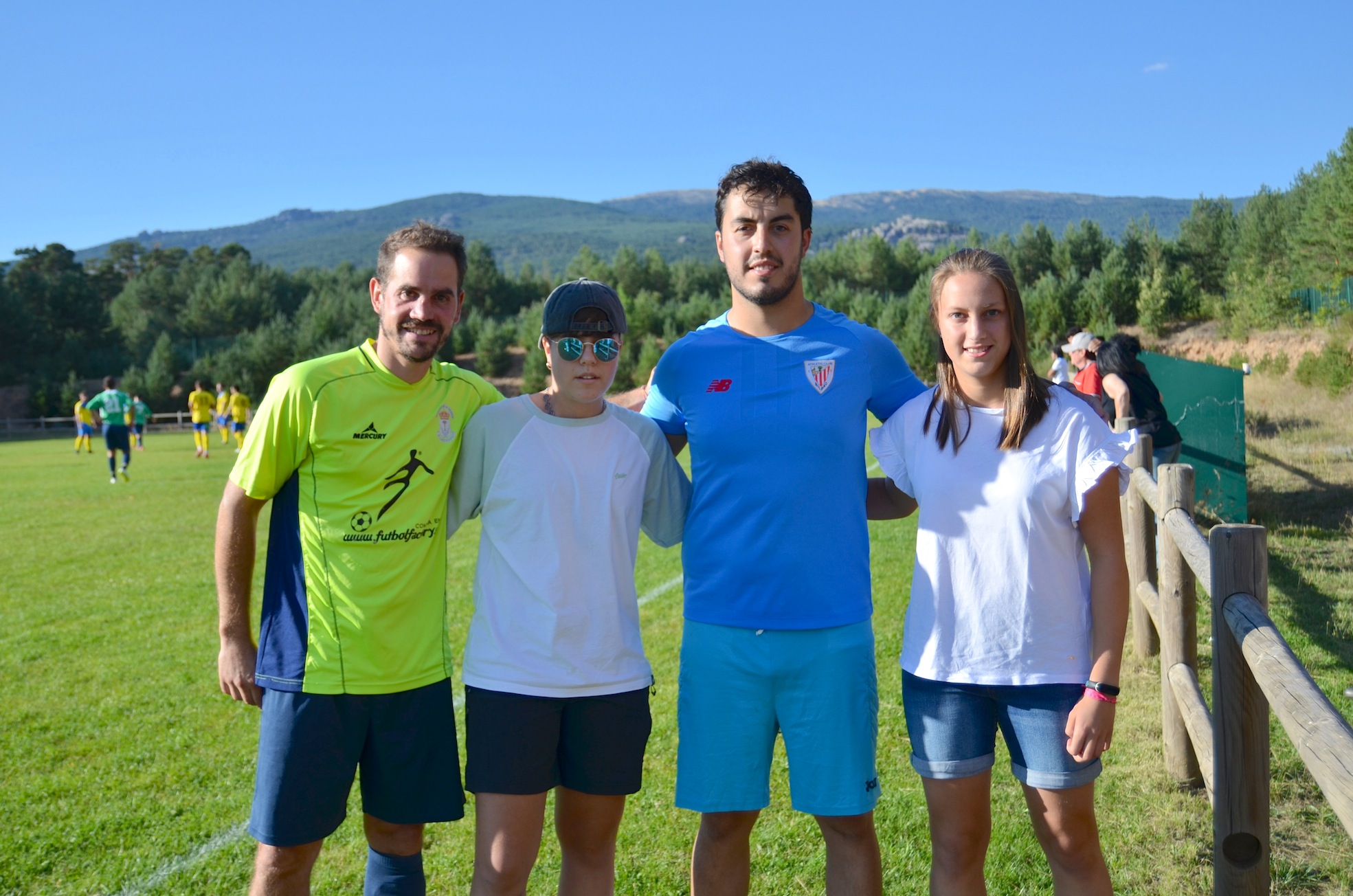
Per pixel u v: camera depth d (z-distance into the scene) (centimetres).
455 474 271
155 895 320
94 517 1244
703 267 8575
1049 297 5050
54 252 11288
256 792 254
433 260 254
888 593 670
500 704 251
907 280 7881
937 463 247
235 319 8338
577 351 253
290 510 258
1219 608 222
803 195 267
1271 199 5509
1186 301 4797
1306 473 997
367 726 256
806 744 260
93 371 6612
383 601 254
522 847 251
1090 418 238
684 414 276
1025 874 309
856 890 265
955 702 243
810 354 264
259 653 258
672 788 392
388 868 270
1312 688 175
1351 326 2381
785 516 257
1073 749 229
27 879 331
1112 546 236
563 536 256
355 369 259
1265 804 219
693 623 268
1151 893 298
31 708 506
